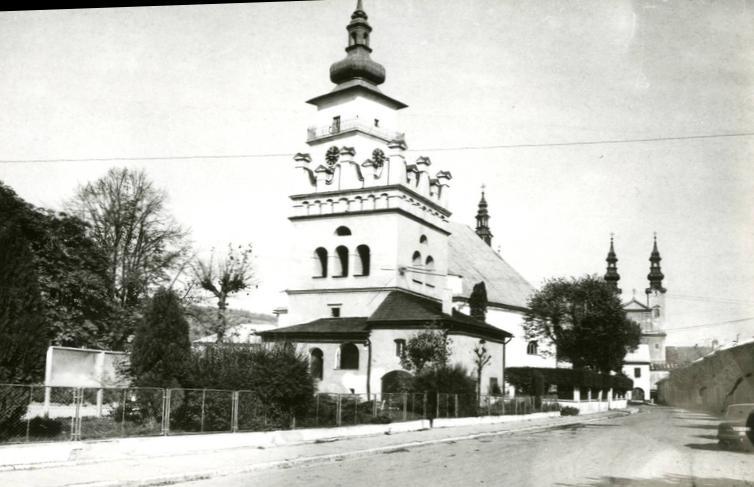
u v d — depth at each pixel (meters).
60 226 51.50
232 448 23.89
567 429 38.44
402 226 55.28
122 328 53.53
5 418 19.02
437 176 62.69
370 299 54.12
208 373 25.88
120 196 59.38
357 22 60.47
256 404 26.42
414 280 56.91
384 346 49.34
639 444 27.52
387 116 61.59
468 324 49.09
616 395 84.12
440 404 37.81
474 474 18.31
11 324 19.59
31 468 17.94
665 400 94.00
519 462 21.17
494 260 88.56
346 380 50.12
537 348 82.75
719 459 21.64
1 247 19.66
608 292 78.81
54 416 25.11
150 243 60.06
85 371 29.38
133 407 23.98
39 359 20.28
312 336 51.69
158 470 18.30
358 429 30.08
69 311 50.66
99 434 21.92
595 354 78.50
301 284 57.38
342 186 57.50
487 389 51.88
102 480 16.38
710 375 48.53
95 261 53.19
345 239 56.28
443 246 62.22
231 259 52.31
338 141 60.09
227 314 52.47
